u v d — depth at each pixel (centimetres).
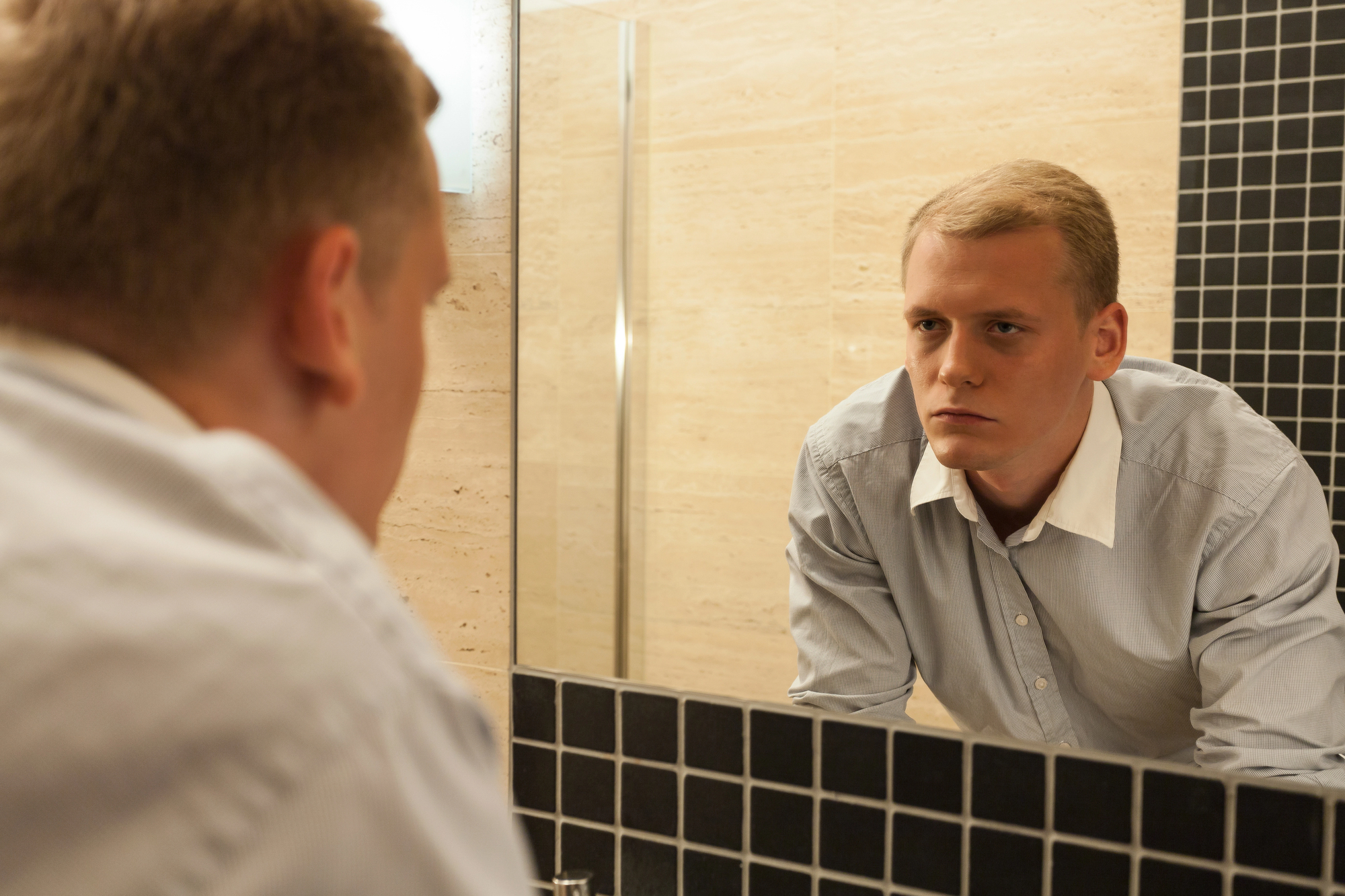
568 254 93
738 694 88
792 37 85
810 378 86
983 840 77
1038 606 82
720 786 86
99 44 33
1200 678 77
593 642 93
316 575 28
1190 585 78
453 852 27
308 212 35
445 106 98
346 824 25
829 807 82
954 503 83
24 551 25
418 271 41
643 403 92
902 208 82
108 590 25
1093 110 76
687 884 88
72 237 33
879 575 85
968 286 80
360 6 38
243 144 34
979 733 81
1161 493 78
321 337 35
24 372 31
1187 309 76
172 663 25
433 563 105
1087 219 77
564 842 93
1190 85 74
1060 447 80
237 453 30
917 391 83
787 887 84
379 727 26
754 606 88
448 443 103
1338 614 73
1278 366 74
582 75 92
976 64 79
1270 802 70
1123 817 73
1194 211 75
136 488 28
